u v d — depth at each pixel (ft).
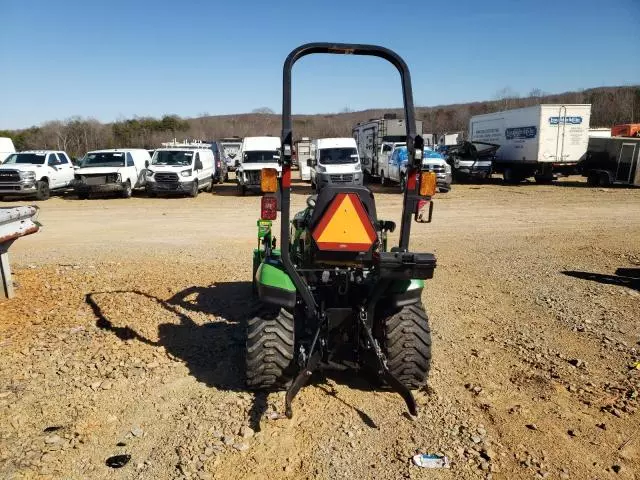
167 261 29.27
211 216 50.03
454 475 10.80
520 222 46.16
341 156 69.10
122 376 14.96
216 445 11.73
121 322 19.19
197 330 18.56
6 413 12.85
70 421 12.59
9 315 19.71
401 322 13.57
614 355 16.96
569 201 61.93
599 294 23.80
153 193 68.49
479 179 90.17
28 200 63.93
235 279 25.43
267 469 10.98
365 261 12.98
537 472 10.94
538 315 20.97
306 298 13.04
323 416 13.03
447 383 14.93
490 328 19.52
